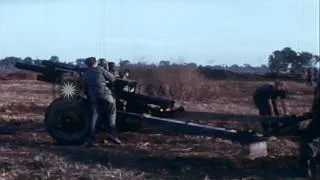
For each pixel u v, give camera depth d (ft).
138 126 50.55
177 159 40.70
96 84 46.47
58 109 47.06
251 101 101.40
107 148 45.09
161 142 47.88
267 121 42.86
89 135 46.62
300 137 38.60
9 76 185.26
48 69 49.80
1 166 37.45
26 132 53.21
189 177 35.83
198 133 44.80
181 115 48.19
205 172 37.22
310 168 36.76
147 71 99.04
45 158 40.04
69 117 46.91
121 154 42.32
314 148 36.52
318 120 36.70
